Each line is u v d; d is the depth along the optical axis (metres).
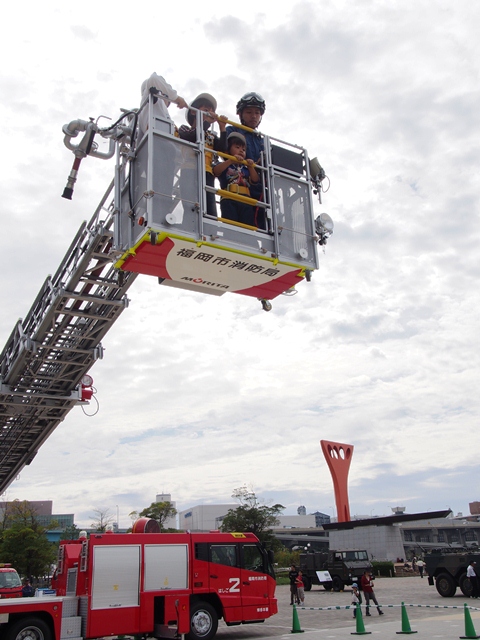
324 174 10.21
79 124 12.98
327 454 64.69
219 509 130.12
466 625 12.91
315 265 9.46
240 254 8.69
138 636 14.56
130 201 8.70
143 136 8.80
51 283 19.94
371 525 58.06
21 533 49.41
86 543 13.54
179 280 9.51
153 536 14.20
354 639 13.77
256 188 9.59
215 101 9.71
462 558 22.94
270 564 15.83
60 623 12.59
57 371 23.52
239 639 14.77
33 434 27.42
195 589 14.32
